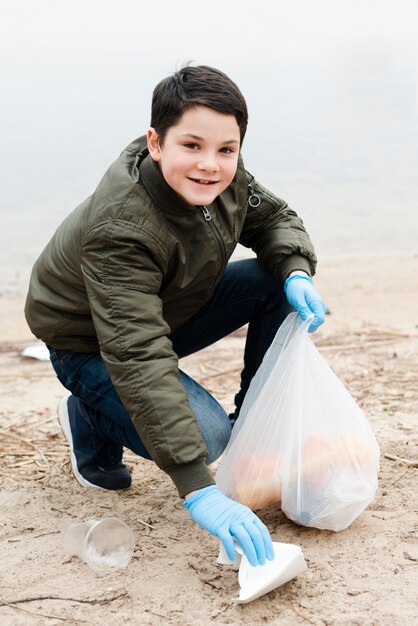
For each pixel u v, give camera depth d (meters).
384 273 8.69
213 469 3.63
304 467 2.87
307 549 2.81
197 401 2.94
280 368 2.93
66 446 3.97
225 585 2.62
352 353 5.47
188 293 2.97
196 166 2.62
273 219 3.27
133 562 2.80
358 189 12.02
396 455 3.60
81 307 2.97
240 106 2.63
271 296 3.33
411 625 2.35
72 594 2.62
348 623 2.39
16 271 8.87
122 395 2.66
